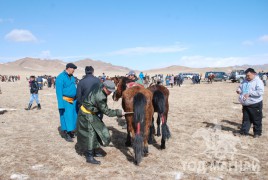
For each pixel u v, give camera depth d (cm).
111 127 1017
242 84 891
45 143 816
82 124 640
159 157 689
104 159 678
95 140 640
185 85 3966
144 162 655
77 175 584
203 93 2481
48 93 2719
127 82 823
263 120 1139
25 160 672
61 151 741
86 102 632
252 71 862
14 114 1323
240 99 880
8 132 950
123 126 998
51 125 1071
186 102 1780
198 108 1498
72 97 827
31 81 1480
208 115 1268
